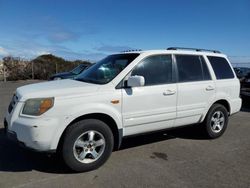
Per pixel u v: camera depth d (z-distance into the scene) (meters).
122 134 4.91
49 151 4.23
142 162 4.93
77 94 4.45
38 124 4.11
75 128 4.34
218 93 6.25
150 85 5.19
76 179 4.23
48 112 4.18
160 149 5.65
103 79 5.00
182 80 5.68
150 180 4.21
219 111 6.37
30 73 28.59
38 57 30.98
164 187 3.99
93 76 5.31
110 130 4.68
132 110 4.93
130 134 5.03
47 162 4.86
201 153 5.44
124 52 5.70
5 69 27.30
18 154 5.24
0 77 26.75
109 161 4.96
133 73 5.03
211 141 6.23
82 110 4.38
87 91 4.55
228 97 6.48
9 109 4.80
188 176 4.36
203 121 6.19
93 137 4.52
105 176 4.34
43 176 4.32
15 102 4.55
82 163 4.43
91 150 4.53
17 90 4.85
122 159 5.07
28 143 4.17
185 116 5.70
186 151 5.55
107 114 4.64
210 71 6.20
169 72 5.51
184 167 4.72
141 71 5.13
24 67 28.48
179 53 5.76
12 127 4.34
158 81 5.32
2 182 4.11
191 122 5.90
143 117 5.07
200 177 4.33
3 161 4.91
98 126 4.52
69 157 4.32
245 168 4.70
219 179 4.26
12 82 24.72
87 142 4.47
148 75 5.21
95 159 4.56
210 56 6.34
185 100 5.64
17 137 4.27
